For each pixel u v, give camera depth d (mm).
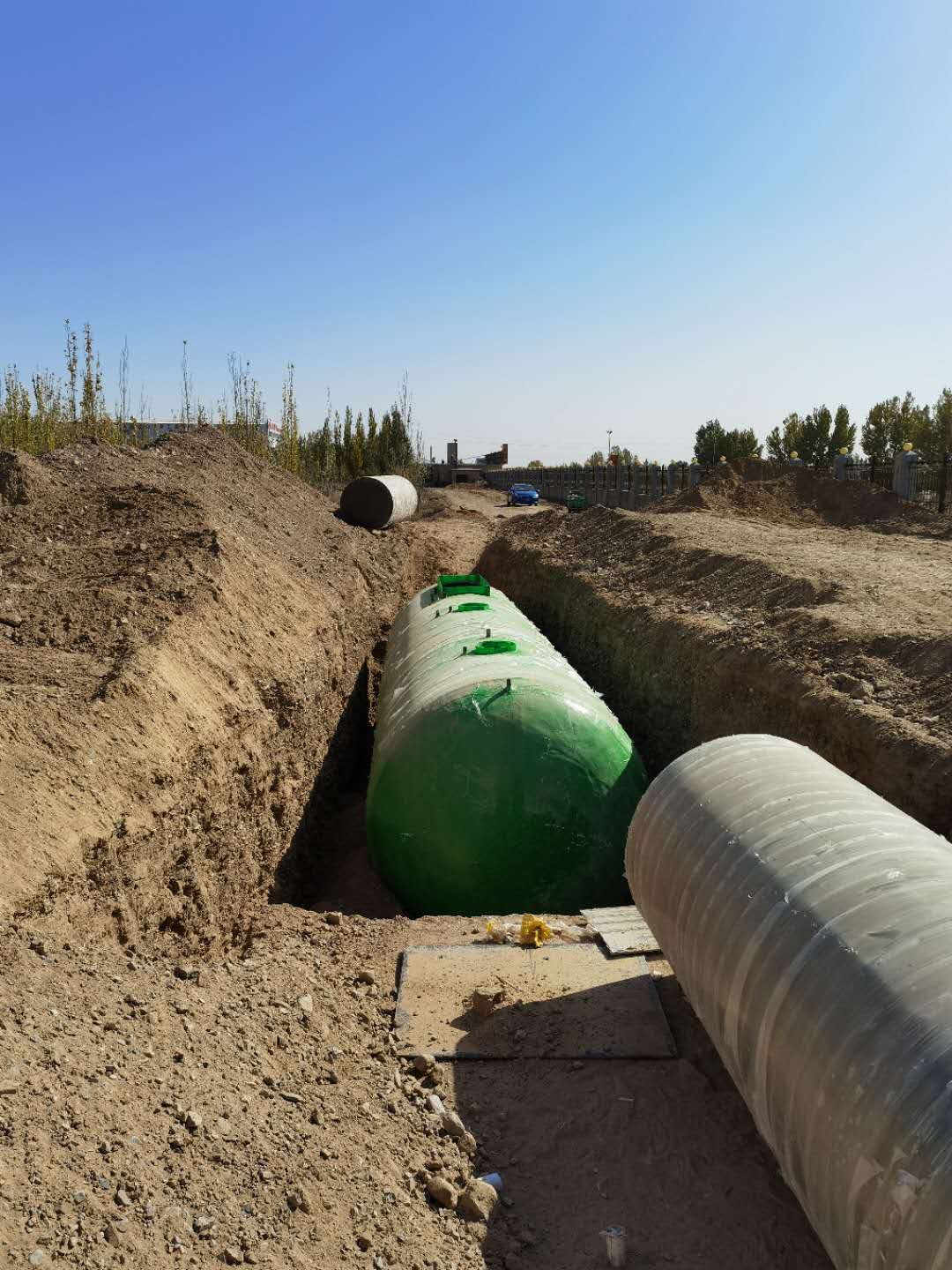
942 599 10078
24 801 4934
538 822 7203
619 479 41031
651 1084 4996
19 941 4262
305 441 37938
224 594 9078
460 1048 5285
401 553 21219
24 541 10062
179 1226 3201
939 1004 2928
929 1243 2594
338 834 9531
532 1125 4703
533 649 9062
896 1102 2820
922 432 36406
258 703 8172
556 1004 5707
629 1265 3857
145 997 4430
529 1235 3990
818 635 9070
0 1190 2967
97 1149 3334
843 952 3342
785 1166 3533
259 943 6262
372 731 13422
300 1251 3354
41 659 6758
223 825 6773
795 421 46375
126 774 5766
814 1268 3859
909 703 7391
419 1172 4176
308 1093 4422
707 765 5051
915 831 4008
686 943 4379
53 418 18234
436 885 7355
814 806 4281
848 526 23594
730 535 17016
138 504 11359
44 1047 3686
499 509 47469
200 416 25156
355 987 5859
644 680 11562
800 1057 3299
